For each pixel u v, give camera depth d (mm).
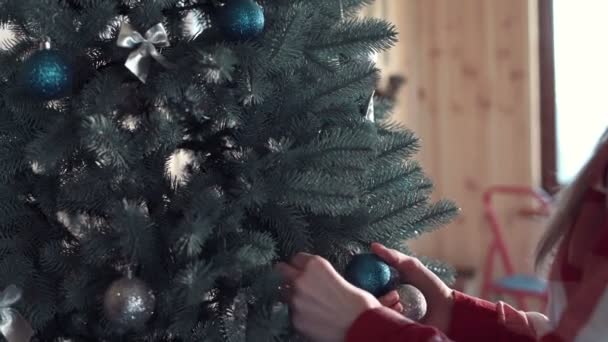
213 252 1183
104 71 1207
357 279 1251
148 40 1148
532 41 3688
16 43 1218
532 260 1415
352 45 1281
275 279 1177
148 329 1195
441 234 3992
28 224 1236
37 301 1177
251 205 1225
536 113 3742
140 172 1206
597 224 1124
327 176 1210
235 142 1287
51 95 1128
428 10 3902
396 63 3955
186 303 1127
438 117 3963
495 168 3861
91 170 1188
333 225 1304
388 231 1333
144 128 1195
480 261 3926
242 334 1146
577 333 1099
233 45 1214
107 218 1199
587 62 3613
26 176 1240
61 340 1249
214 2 1275
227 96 1226
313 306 1177
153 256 1165
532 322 1354
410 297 1288
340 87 1281
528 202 3764
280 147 1232
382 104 1555
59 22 1149
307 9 1296
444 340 1104
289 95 1284
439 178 3992
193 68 1162
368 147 1206
